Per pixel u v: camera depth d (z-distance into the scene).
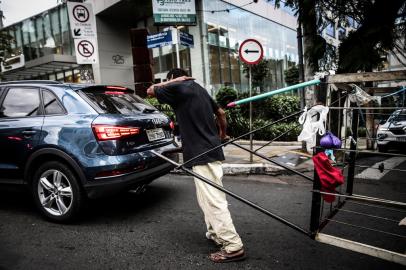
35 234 3.45
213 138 2.83
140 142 3.75
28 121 3.81
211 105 2.99
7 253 3.04
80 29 7.66
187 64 17.11
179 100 2.82
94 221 3.78
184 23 10.67
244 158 7.13
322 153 2.34
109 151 3.41
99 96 3.88
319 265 2.68
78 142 3.47
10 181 3.96
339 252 2.90
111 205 4.33
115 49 19.94
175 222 3.69
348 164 2.92
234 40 18.50
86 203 3.66
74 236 3.38
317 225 2.40
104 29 19.34
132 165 3.53
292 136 11.00
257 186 5.18
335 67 7.04
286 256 2.85
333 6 6.61
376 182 5.04
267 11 21.44
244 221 3.67
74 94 3.75
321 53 6.90
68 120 3.59
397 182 5.00
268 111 12.39
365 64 5.96
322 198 2.59
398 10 5.97
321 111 2.29
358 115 2.89
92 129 3.43
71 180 3.54
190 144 2.80
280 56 23.05
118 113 3.76
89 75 8.19
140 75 10.62
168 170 4.17
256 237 3.24
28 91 4.04
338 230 3.31
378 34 5.91
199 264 2.75
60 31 20.59
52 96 3.84
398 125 4.89
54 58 17.73
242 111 12.15
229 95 11.84
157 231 3.46
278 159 6.96
